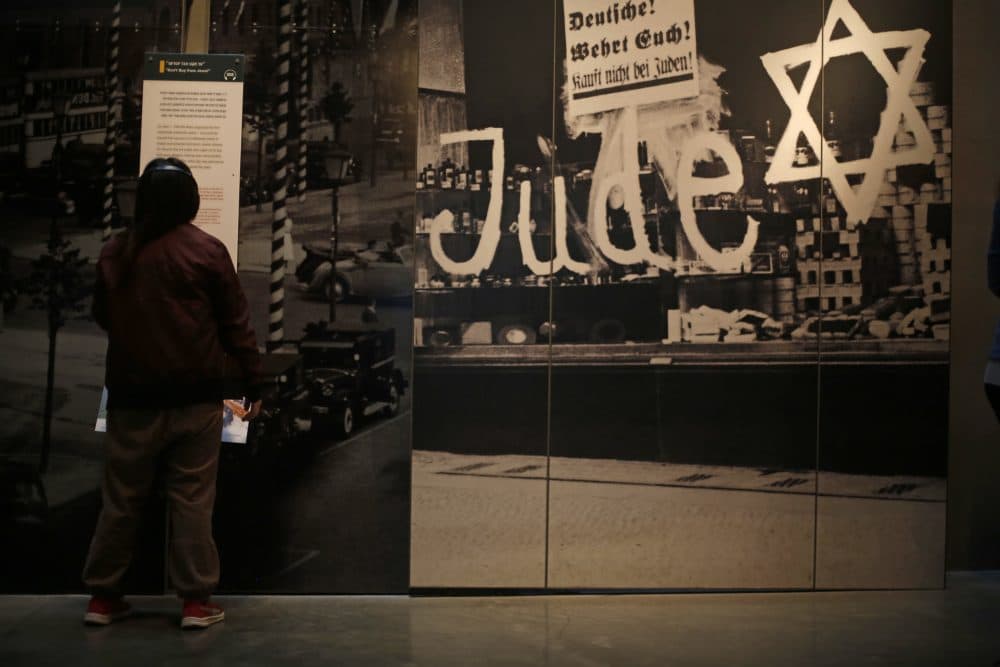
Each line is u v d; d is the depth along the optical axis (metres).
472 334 4.00
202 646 3.27
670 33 4.06
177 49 3.91
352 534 3.96
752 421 4.10
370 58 3.95
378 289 3.96
